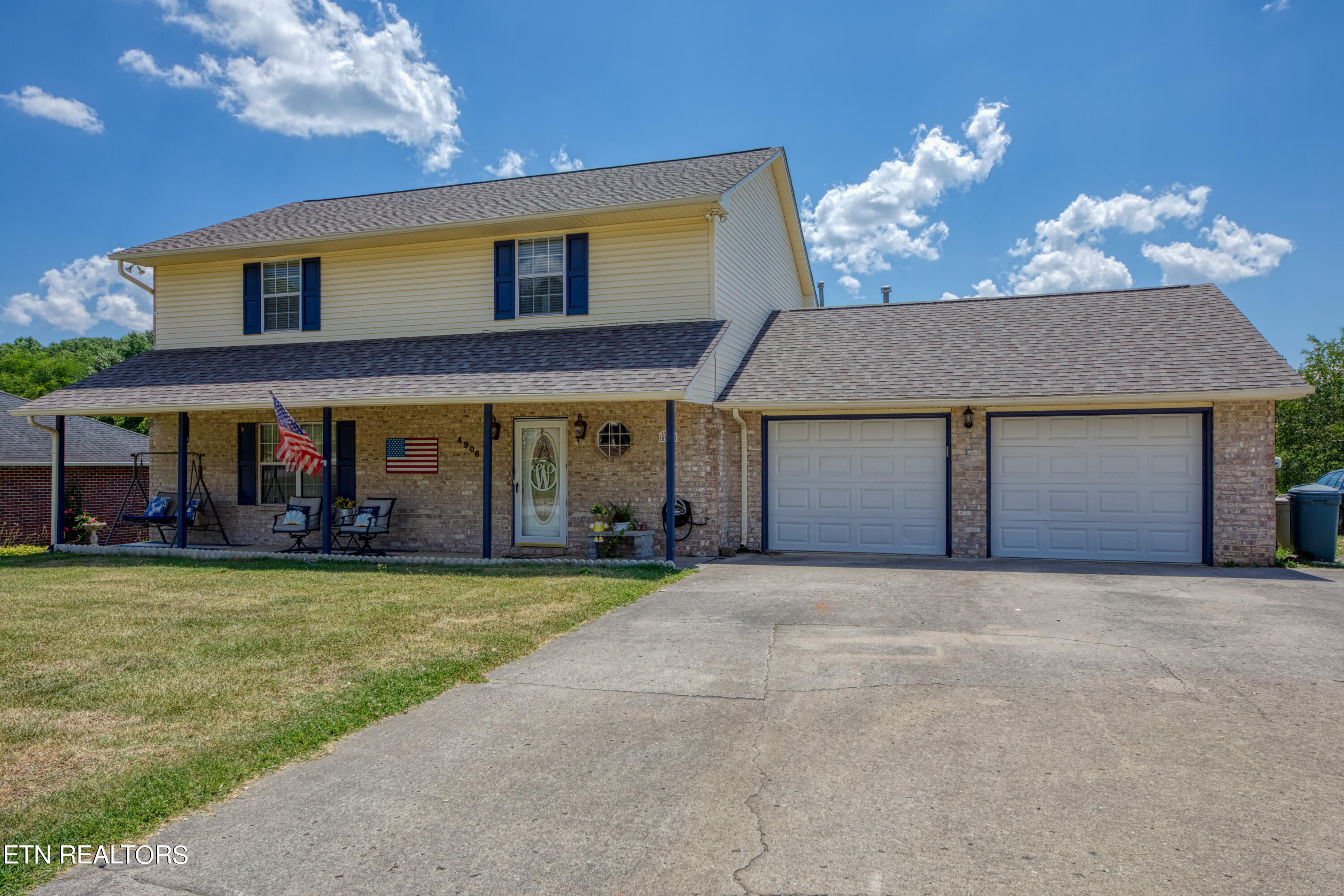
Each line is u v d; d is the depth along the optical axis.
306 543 14.94
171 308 16.50
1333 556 11.60
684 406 12.88
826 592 9.27
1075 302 14.71
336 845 3.52
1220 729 4.79
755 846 3.47
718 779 4.16
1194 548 11.64
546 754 4.54
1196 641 6.82
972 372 12.45
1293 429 26.83
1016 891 3.09
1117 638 6.96
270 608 8.52
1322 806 3.79
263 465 15.45
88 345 69.31
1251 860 3.30
